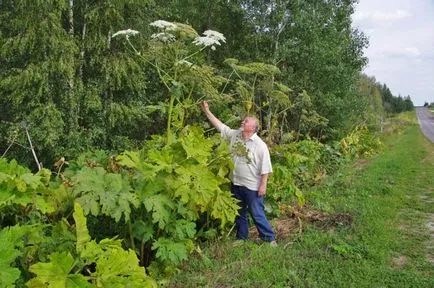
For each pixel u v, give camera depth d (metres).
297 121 15.99
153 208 3.92
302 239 5.46
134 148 14.76
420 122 76.31
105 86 14.38
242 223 5.52
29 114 13.25
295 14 17.69
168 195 4.22
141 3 14.52
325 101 18.72
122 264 2.82
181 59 6.15
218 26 19.44
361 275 4.40
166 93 15.70
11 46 13.25
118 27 14.61
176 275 4.25
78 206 2.96
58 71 13.23
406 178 11.19
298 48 18.09
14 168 3.50
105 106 14.53
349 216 6.51
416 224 6.60
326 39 18.80
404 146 25.72
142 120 15.45
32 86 13.31
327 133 20.42
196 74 6.46
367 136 20.84
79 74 14.11
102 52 14.52
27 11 13.05
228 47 19.03
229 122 8.63
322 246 5.27
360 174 11.71
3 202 3.14
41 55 13.63
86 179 3.83
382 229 5.95
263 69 8.80
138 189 4.06
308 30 17.86
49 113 12.89
